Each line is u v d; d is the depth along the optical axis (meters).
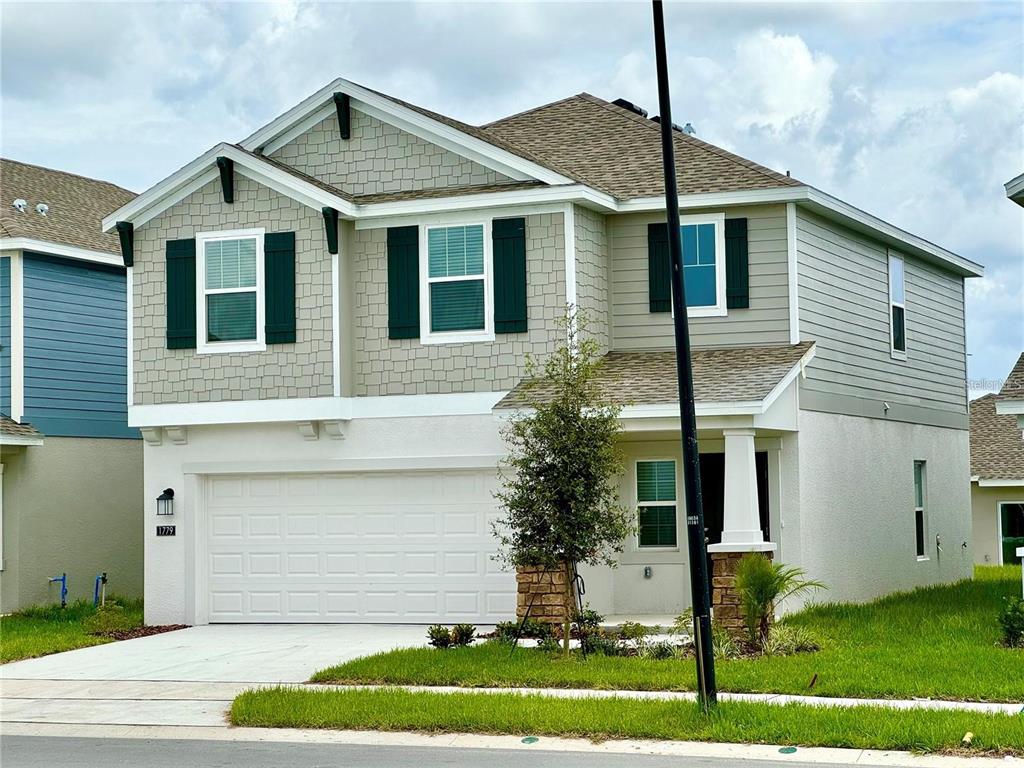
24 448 25.02
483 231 21.09
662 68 13.40
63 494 25.72
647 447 21.48
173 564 22.44
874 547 24.19
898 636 18.03
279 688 15.34
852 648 16.98
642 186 22.41
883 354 25.38
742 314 21.86
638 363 21.41
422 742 12.92
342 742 13.04
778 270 21.73
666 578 21.30
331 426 21.45
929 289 28.25
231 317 21.88
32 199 27.73
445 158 21.78
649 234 22.31
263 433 22.03
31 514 25.05
